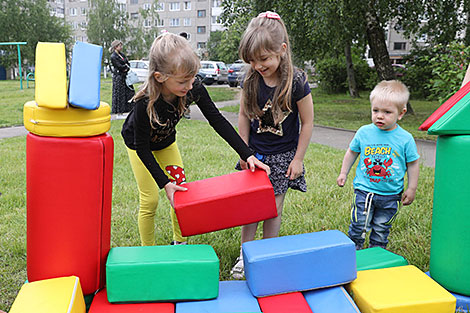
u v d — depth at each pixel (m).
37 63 1.87
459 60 7.36
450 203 2.16
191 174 4.78
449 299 1.96
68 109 1.87
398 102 2.61
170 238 3.14
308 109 2.54
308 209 3.76
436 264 2.27
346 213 3.58
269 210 2.15
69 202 1.94
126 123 2.54
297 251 2.01
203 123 9.20
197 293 1.99
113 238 3.13
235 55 41.09
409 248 2.95
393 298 1.96
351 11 10.05
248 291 2.08
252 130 2.67
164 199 4.00
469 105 2.09
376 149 2.71
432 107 14.24
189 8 59.72
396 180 2.69
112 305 1.97
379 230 2.80
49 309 1.73
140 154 2.23
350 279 2.08
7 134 7.92
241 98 2.62
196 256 2.02
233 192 2.10
